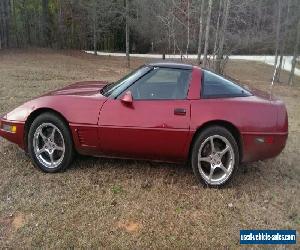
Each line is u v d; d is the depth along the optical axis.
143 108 4.41
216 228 3.71
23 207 3.88
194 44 21.61
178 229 3.64
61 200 4.05
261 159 4.52
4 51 27.41
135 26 38.56
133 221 3.74
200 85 4.48
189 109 4.36
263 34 23.59
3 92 10.19
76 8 39.06
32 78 14.48
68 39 40.56
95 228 3.58
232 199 4.30
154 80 4.57
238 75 30.17
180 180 4.67
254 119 4.36
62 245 3.32
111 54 41.22
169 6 22.59
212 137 4.37
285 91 20.09
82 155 5.12
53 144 4.65
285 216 4.05
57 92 4.97
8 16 31.22
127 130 4.40
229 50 18.86
